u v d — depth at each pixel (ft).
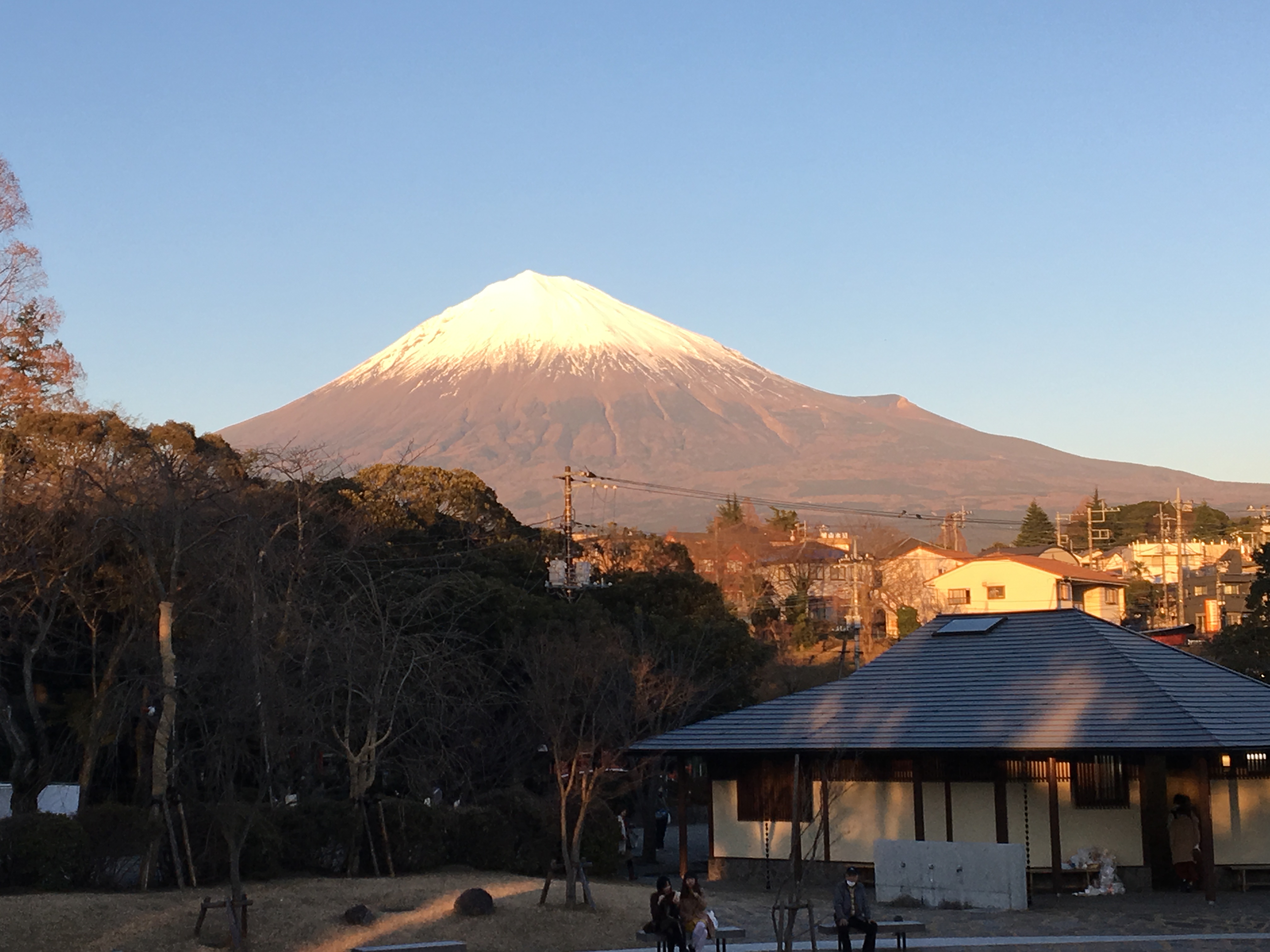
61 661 123.34
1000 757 88.48
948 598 324.19
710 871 100.01
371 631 118.32
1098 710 86.53
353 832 91.91
